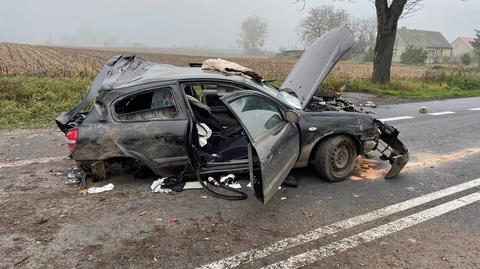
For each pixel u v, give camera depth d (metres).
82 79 13.77
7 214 4.18
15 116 9.12
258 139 3.94
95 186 4.94
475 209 4.46
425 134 8.25
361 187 5.08
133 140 4.66
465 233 3.90
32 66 22.11
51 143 6.98
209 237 3.76
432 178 5.47
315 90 5.29
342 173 5.28
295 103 5.17
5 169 5.56
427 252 3.54
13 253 3.45
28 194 4.70
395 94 15.09
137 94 4.75
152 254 3.46
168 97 4.81
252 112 4.15
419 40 86.31
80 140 4.63
